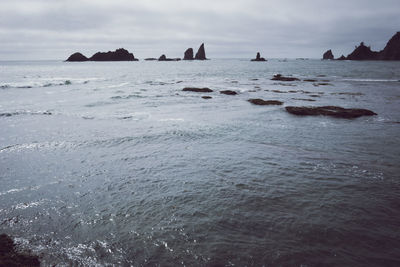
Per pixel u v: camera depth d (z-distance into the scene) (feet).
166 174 26.78
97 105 70.44
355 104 74.64
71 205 20.66
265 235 16.85
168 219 18.70
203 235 16.83
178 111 64.08
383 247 15.83
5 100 75.72
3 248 15.29
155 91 104.06
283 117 57.88
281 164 29.73
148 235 16.85
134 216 19.12
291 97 89.97
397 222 18.52
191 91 105.09
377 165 29.53
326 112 59.93
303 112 60.70
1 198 21.59
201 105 73.10
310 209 20.12
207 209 20.07
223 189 23.44
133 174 26.76
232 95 95.14
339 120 55.06
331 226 17.88
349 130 46.39
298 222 18.31
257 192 22.90
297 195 22.41
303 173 27.17
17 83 114.52
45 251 15.35
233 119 55.36
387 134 43.60
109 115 57.77
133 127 47.14
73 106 68.08
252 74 229.66
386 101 79.66
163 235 16.84
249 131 45.34
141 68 333.21
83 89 105.91
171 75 213.66
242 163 29.96
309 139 40.60
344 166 29.19
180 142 38.42
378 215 19.39
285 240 16.35
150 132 43.55
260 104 74.79
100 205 20.70
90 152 33.60
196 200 21.45
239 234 16.96
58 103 72.08
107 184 24.47
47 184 24.36
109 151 34.09
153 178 25.80
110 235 16.88
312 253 15.17
